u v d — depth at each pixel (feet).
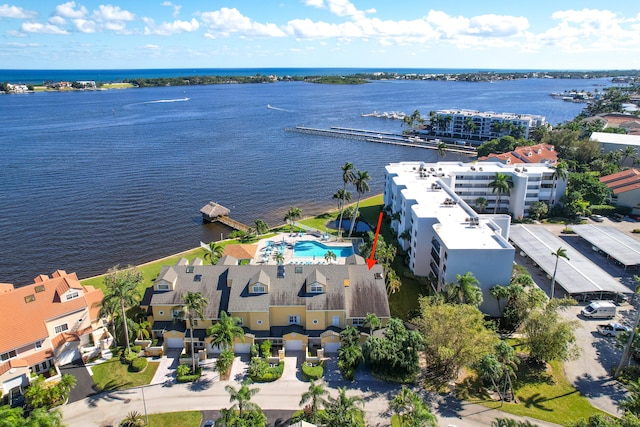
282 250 360.28
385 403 193.26
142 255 375.04
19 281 333.21
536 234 366.84
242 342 226.58
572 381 208.13
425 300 234.79
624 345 213.87
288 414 187.42
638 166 568.41
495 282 260.01
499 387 202.80
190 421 183.62
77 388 203.51
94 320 233.96
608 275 292.81
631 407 170.19
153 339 235.61
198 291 239.50
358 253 353.31
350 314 232.53
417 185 384.88
